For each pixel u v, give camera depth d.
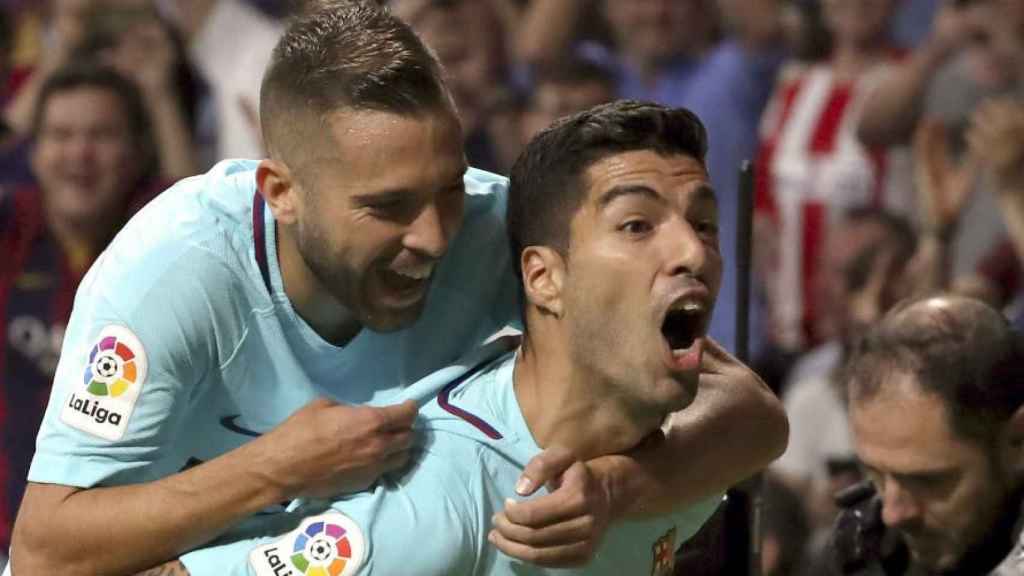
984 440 3.84
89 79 6.88
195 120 8.16
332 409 3.41
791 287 7.55
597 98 7.88
